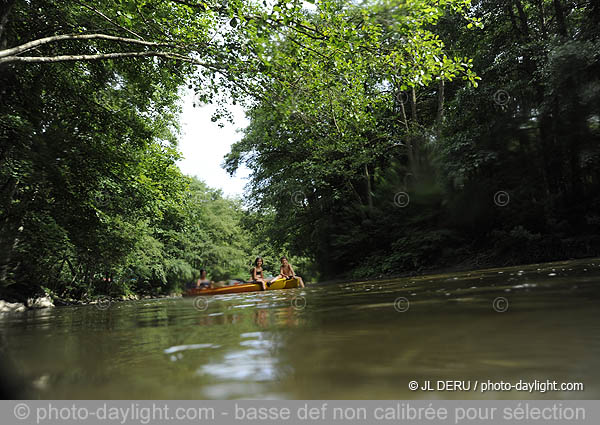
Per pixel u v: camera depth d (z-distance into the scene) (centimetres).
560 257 1191
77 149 1037
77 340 204
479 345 112
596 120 1145
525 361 92
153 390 93
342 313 233
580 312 158
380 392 79
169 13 862
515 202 1359
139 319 333
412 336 135
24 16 868
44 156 939
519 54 1244
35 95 984
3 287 1047
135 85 1167
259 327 198
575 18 1347
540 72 1175
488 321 154
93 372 118
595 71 1069
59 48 974
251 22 646
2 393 100
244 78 796
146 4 727
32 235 1122
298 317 232
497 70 1277
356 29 687
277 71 762
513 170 1323
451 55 1411
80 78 1098
